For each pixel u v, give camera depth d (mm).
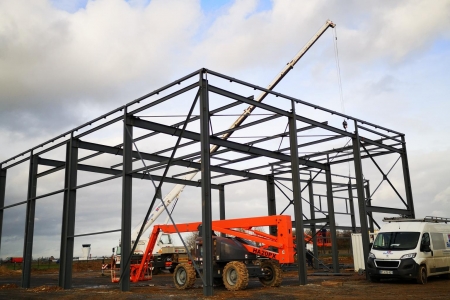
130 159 16594
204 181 13461
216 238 17297
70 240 18406
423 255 16656
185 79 14734
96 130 18203
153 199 15109
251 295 13547
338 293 13812
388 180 22172
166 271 33656
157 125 17734
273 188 26688
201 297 13172
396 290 14453
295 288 15477
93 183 17703
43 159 21938
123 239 15703
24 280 20125
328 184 25312
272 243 16594
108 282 23609
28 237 20562
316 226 29359
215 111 16609
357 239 24922
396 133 23172
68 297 14727
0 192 23625
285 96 17172
